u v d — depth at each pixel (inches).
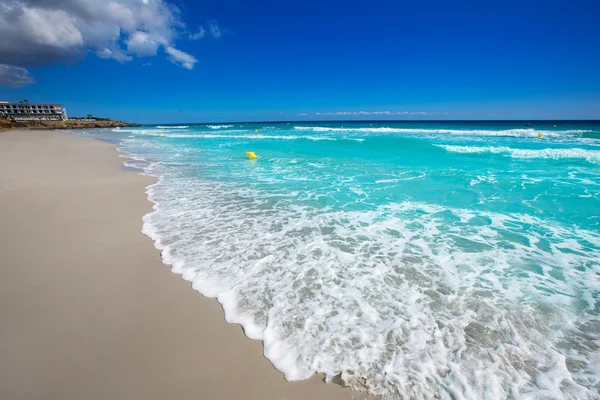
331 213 248.5
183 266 165.6
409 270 157.8
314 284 145.7
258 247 186.5
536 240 193.2
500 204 265.7
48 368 101.4
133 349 109.6
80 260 173.5
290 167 470.9
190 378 98.1
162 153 679.1
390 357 103.5
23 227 220.4
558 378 95.1
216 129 2085.4
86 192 316.5
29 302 135.4
